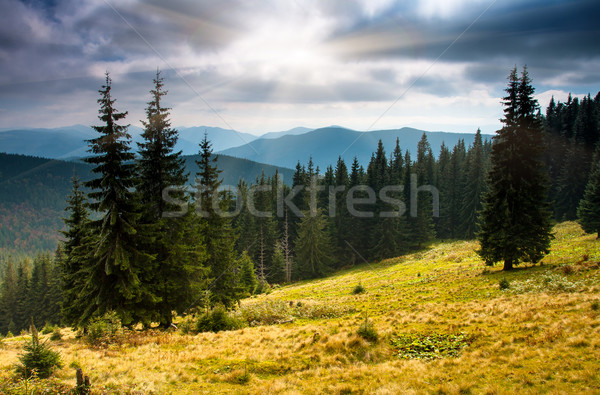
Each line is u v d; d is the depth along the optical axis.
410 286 32.28
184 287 24.05
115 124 20.05
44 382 9.87
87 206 20.09
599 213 40.41
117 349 15.53
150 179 23.83
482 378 9.66
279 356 13.25
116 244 19.97
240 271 50.97
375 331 14.88
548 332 12.16
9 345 20.19
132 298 21.00
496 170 30.03
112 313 19.31
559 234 50.19
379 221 63.59
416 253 62.19
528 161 29.02
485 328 14.60
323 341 14.59
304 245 61.97
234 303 30.36
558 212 62.66
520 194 28.59
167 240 23.22
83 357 13.70
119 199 20.50
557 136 69.56
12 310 78.12
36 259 82.56
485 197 30.84
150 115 23.05
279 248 66.06
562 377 8.76
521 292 21.02
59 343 20.72
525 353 10.80
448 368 10.95
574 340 10.88
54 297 64.81
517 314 15.47
